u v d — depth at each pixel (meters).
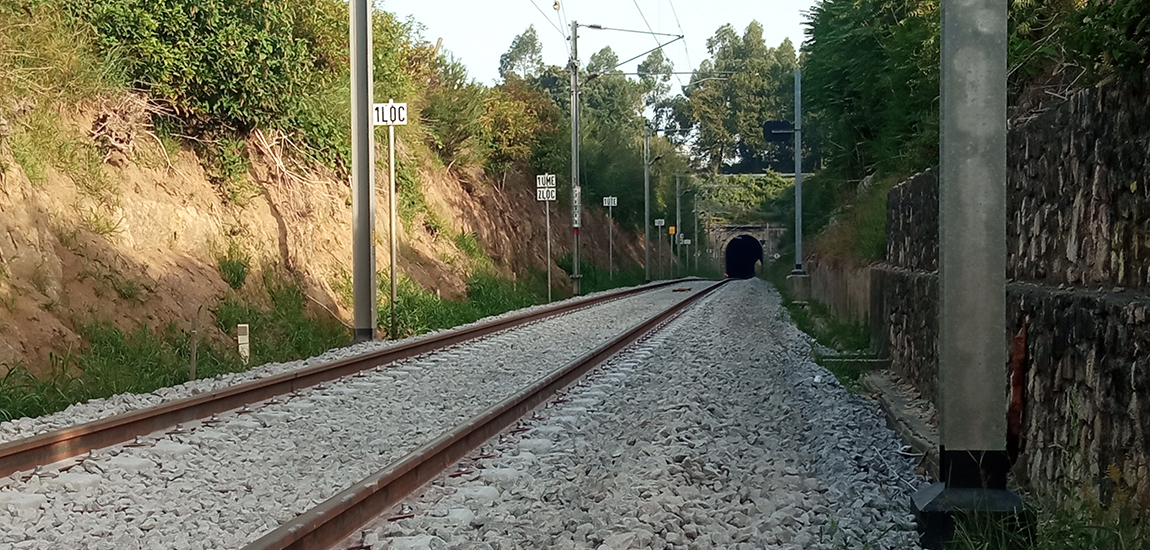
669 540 5.29
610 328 21.30
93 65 16.03
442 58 35.66
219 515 5.80
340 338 17.45
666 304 32.50
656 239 81.69
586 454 7.68
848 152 29.27
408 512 5.71
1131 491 4.93
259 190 19.22
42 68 14.56
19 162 13.14
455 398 10.77
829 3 29.16
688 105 137.38
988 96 5.48
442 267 27.05
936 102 16.59
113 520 5.63
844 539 5.31
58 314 12.03
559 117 50.06
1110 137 5.79
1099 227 5.97
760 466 7.27
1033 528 5.39
